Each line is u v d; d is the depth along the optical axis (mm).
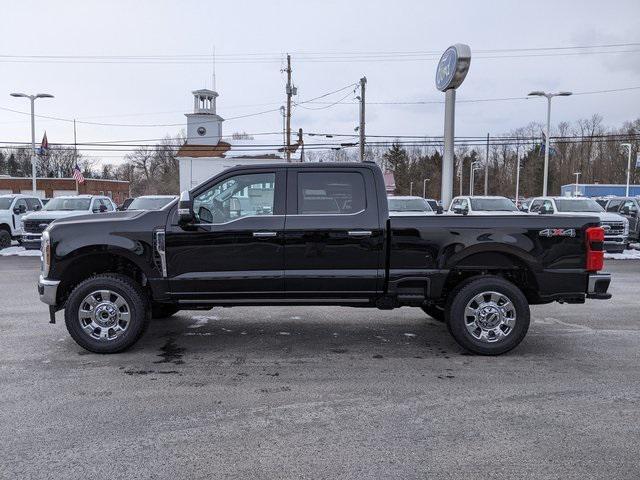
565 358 5820
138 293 5906
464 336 5840
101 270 6273
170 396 4652
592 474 3330
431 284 5867
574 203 17625
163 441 3773
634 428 4012
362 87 33438
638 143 79688
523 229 5812
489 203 17469
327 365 5559
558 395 4695
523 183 94562
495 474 3326
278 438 3826
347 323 7520
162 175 95250
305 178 5902
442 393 4738
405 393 4738
